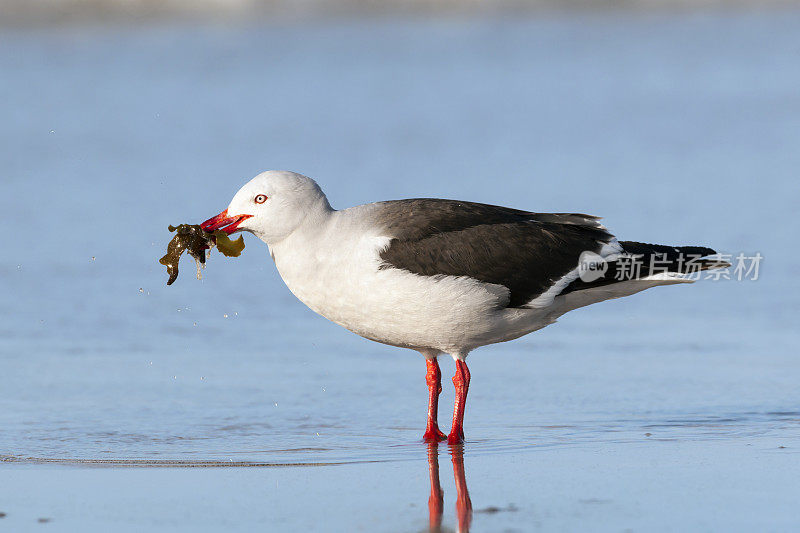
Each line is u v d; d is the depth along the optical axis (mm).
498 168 24203
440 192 21953
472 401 12211
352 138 27500
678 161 24859
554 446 10250
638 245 11477
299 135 27875
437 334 10750
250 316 15984
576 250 11094
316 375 13227
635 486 8773
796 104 30891
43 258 18562
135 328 15258
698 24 46344
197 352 14203
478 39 43438
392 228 10617
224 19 46000
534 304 10922
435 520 7996
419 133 28141
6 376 13023
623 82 35156
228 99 32406
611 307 16453
